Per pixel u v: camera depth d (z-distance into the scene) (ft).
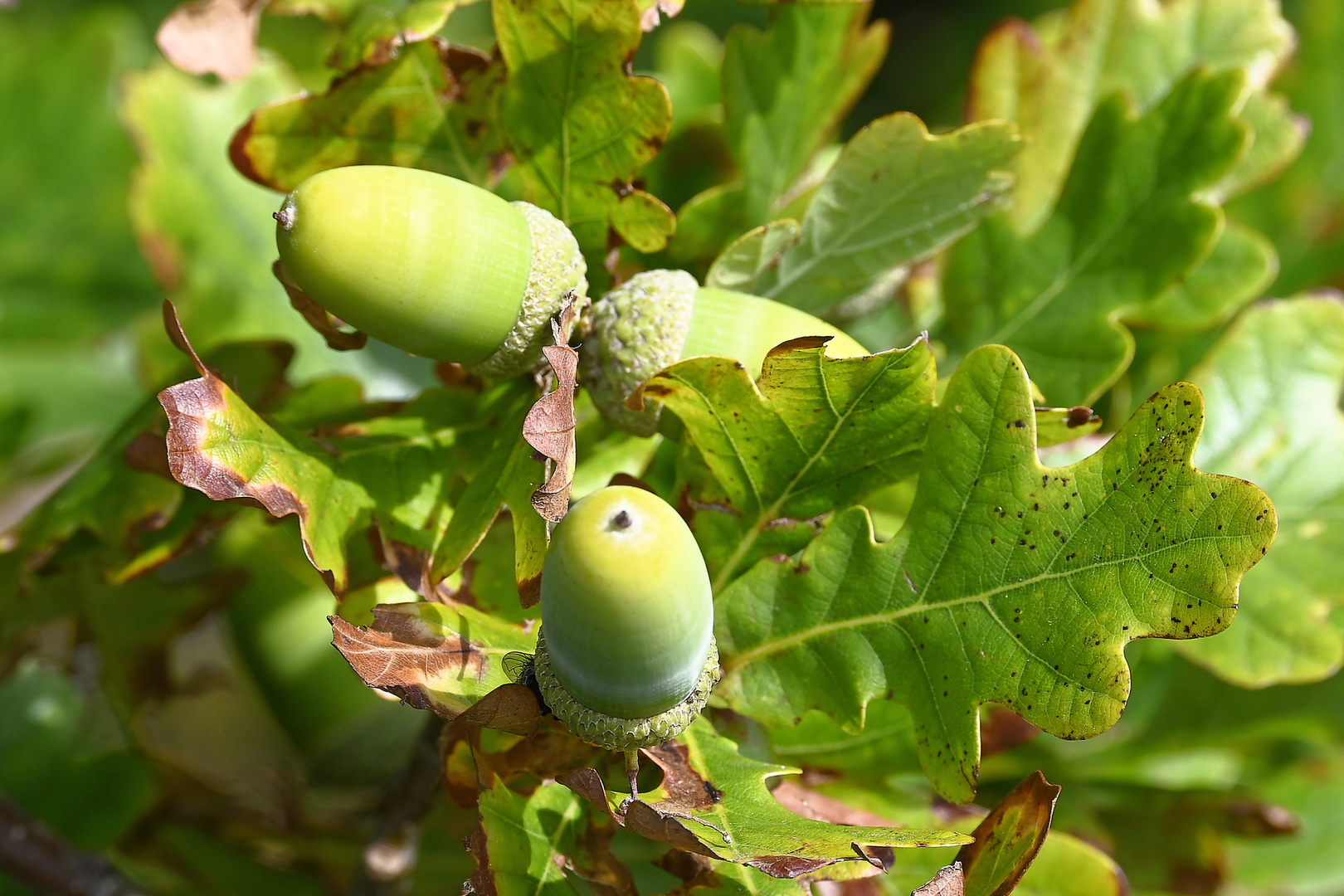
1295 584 1.25
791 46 1.26
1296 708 1.36
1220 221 1.21
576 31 1.12
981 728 1.19
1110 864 1.16
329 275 1.07
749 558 1.14
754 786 1.08
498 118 1.16
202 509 1.22
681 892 1.08
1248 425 1.28
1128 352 1.23
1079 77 1.35
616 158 1.15
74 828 1.37
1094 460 1.08
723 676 1.13
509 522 1.15
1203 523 1.06
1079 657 1.07
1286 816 1.34
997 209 1.20
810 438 1.11
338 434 1.15
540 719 1.05
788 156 1.27
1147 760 1.38
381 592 1.15
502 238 1.09
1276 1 1.36
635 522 1.00
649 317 1.12
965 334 1.27
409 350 1.11
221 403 1.09
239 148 1.18
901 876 1.17
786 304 1.21
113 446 1.26
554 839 1.09
